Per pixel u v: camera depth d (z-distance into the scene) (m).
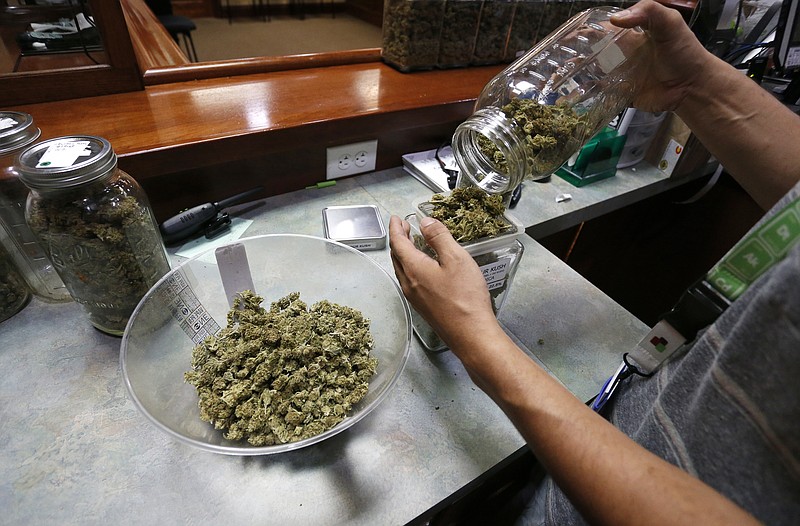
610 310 0.75
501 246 0.57
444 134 1.06
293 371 0.52
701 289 0.39
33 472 0.46
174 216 0.76
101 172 0.49
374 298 0.68
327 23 4.40
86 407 0.52
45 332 0.61
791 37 0.94
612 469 0.30
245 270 0.67
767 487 0.26
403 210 0.91
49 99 0.77
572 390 0.61
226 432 0.49
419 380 0.59
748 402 0.26
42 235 0.51
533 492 0.71
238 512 0.44
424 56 1.08
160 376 0.54
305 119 0.83
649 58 0.66
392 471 0.49
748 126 0.59
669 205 1.40
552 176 1.07
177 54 1.25
